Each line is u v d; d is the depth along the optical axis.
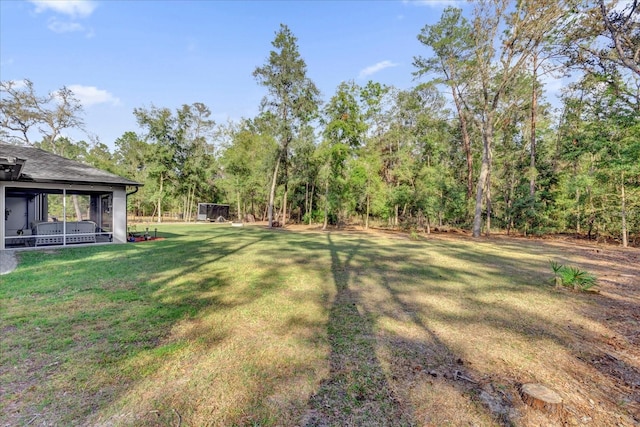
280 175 24.34
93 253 8.94
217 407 2.16
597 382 2.59
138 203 28.19
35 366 2.64
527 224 17.55
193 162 27.64
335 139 20.98
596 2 9.77
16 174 7.94
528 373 2.71
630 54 9.32
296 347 3.15
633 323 3.97
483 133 16.80
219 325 3.70
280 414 2.10
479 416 2.11
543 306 4.66
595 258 9.41
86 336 3.28
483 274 6.95
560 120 18.69
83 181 10.64
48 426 1.91
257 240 13.40
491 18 14.78
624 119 12.97
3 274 6.07
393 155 23.17
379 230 20.77
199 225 23.89
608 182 13.53
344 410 2.16
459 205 19.00
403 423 2.03
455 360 2.93
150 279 5.85
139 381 2.46
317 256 9.26
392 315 4.19
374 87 25.09
